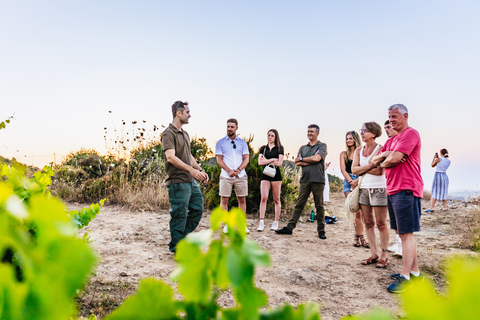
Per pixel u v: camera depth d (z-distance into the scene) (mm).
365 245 5016
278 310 188
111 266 3479
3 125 2072
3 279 156
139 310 184
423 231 6418
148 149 9695
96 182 7516
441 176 8719
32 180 1029
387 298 3180
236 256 176
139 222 5562
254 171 7219
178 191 3975
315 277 3594
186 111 4082
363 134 4148
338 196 12094
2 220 154
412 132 3330
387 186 3518
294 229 6066
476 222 6512
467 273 112
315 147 5480
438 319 113
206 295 192
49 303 152
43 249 154
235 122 5629
